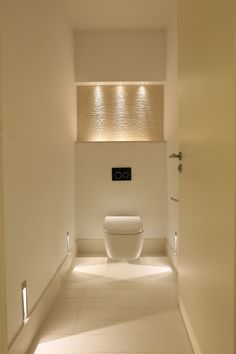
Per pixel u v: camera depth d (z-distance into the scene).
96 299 2.23
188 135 1.66
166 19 3.11
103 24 3.20
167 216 3.31
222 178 1.07
